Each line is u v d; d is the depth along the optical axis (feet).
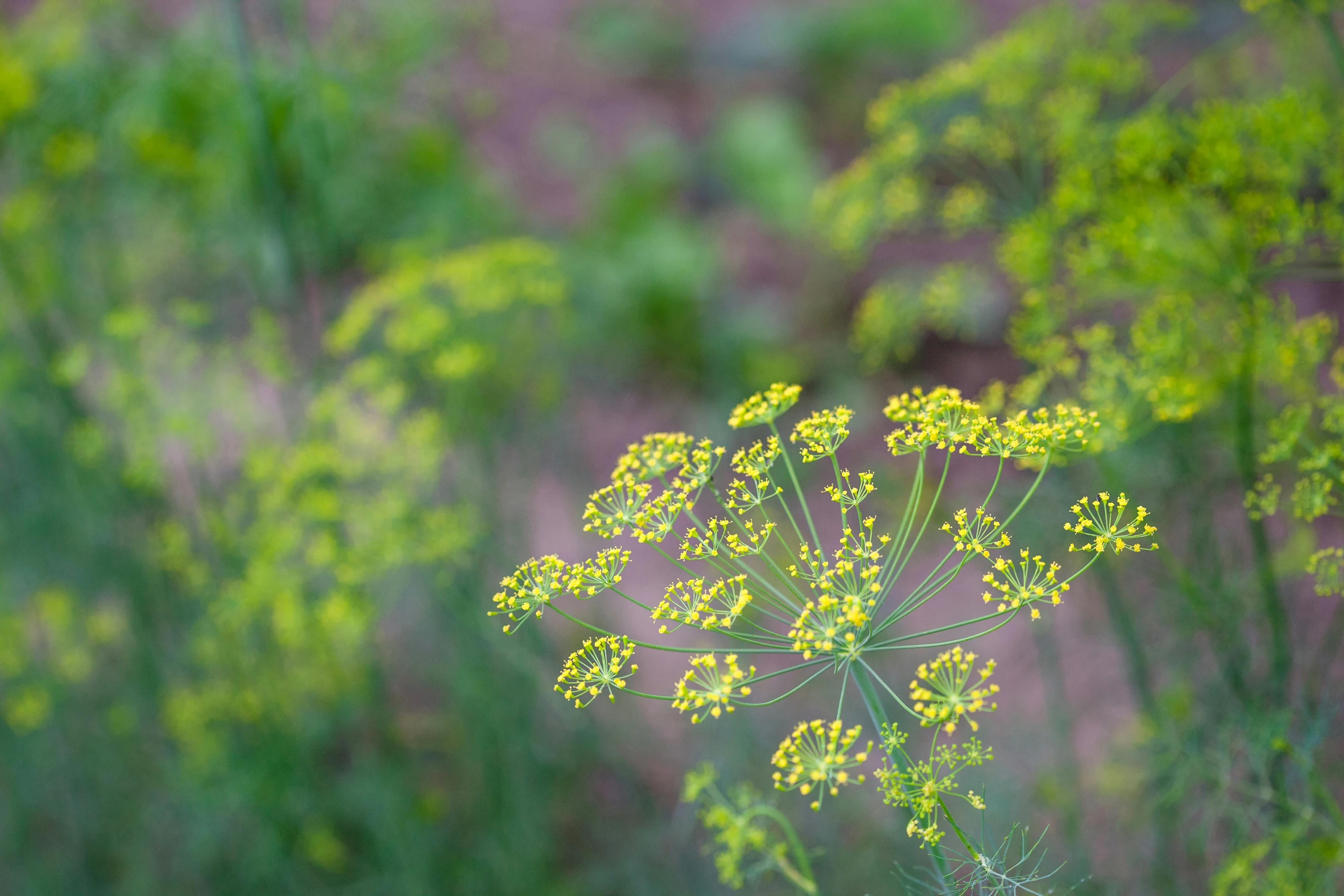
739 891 11.35
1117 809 10.63
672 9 29.35
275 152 10.73
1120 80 8.48
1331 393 11.18
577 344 17.01
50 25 11.89
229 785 11.41
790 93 26.55
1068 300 8.21
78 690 13.47
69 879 13.57
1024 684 13.37
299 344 11.55
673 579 16.87
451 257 11.23
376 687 11.46
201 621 11.17
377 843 12.44
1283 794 7.36
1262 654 8.63
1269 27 7.71
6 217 10.84
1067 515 9.63
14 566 12.73
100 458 11.25
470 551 10.30
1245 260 7.02
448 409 10.79
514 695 11.25
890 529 13.75
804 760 4.50
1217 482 8.48
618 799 13.44
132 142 11.48
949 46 26.17
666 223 21.40
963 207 8.98
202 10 12.53
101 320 11.77
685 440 4.91
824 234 10.39
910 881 5.13
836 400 19.61
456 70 24.17
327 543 9.55
